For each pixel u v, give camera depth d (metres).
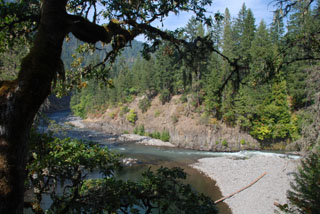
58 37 2.23
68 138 4.13
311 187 5.41
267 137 35.78
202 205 3.55
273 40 36.94
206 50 4.48
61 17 2.25
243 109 35.66
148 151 33.84
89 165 3.96
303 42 4.08
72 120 67.50
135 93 63.34
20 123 1.96
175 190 3.76
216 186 18.30
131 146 37.75
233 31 44.66
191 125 40.97
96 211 3.21
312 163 5.89
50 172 3.66
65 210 3.37
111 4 4.11
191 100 42.72
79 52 4.98
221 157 29.34
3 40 3.54
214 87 34.00
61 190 8.26
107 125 56.94
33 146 3.68
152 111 51.69
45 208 8.87
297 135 34.34
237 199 15.33
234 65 4.39
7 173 1.90
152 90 56.38
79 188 3.78
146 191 3.77
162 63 45.34
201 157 30.02
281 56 4.37
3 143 1.90
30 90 1.97
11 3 2.94
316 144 10.41
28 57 2.10
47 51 2.13
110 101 64.88
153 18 4.32
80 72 4.89
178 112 45.84
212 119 39.19
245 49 35.78
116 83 63.97
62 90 4.73
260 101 35.69
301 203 5.36
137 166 24.81
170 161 27.50
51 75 2.18
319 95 11.52
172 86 50.75
